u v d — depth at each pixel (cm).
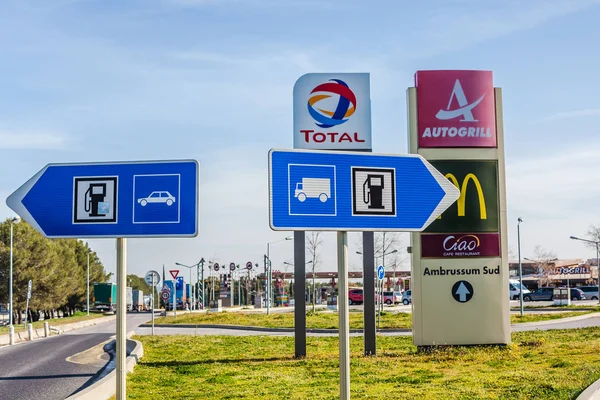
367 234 1983
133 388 1420
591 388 1090
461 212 2014
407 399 1185
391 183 639
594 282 9512
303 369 1706
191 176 621
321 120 1953
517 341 2198
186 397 1299
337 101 1962
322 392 1314
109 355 2211
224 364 1852
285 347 2342
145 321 5353
